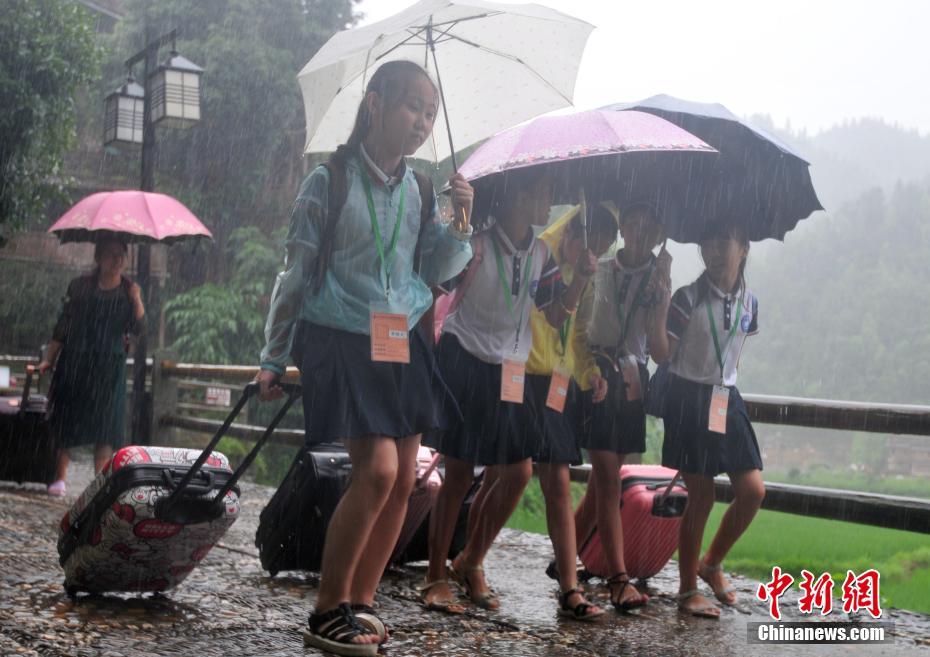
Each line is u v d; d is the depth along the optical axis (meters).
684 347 3.75
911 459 46.22
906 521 4.09
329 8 15.86
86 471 8.46
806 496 4.42
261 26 15.20
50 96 10.30
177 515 3.10
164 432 8.73
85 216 6.41
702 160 4.15
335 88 2.94
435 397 2.97
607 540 3.76
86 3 16.27
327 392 2.72
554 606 3.73
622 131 3.42
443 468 4.32
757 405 4.64
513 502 3.61
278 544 3.84
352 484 2.76
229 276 14.85
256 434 7.82
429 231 3.00
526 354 3.50
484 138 3.45
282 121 14.93
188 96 7.61
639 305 3.74
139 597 3.43
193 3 15.23
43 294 14.13
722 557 3.93
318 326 2.78
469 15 3.17
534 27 3.45
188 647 2.82
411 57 3.34
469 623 3.37
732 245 3.70
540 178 3.49
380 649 2.93
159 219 6.52
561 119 3.55
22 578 3.64
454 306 3.50
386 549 2.95
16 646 2.74
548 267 3.58
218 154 14.96
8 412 6.41
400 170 2.88
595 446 3.75
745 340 3.86
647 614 3.67
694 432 3.71
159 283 14.16
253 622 3.16
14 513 5.38
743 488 3.76
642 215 3.74
